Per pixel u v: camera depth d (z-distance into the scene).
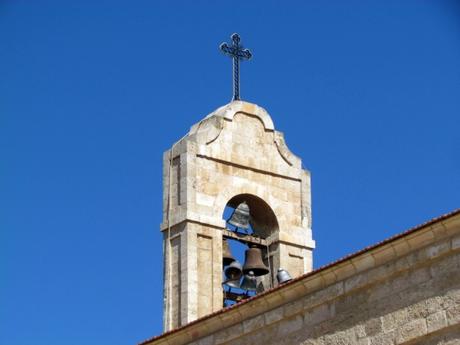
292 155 44.66
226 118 43.78
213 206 42.50
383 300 32.31
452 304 31.12
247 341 34.69
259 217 43.81
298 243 43.50
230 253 42.53
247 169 43.62
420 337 31.47
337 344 32.88
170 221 42.31
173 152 43.16
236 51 45.41
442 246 31.50
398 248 32.12
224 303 42.06
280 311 34.09
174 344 36.16
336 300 33.19
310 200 44.44
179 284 41.47
